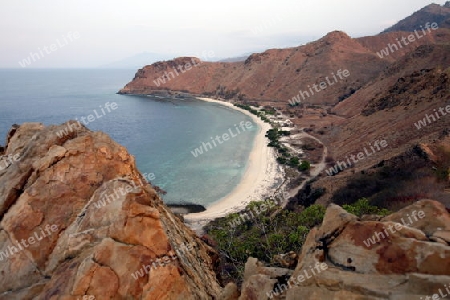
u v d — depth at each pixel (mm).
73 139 18062
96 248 12289
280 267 13969
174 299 11930
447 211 11484
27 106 190875
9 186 16469
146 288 11688
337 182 56875
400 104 91875
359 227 11172
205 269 16766
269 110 169125
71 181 16531
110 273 11742
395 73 137375
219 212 59031
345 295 9758
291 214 37562
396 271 9812
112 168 17625
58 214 15312
